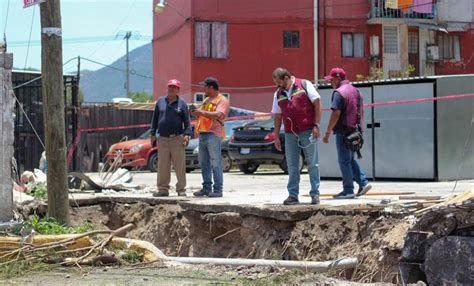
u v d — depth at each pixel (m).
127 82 67.88
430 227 8.45
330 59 43.00
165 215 13.88
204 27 41.09
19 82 21.11
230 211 12.13
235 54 41.47
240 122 28.61
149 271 9.99
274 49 42.03
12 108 12.30
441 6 45.91
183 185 14.92
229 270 9.98
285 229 11.20
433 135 18.19
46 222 12.64
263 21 41.84
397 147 18.75
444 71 46.44
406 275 8.56
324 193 14.78
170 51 43.78
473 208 8.20
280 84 11.67
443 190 14.83
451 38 46.72
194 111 14.27
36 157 21.03
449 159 18.31
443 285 8.20
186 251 13.01
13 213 12.64
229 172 26.91
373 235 9.91
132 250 10.94
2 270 10.09
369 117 19.22
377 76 41.88
